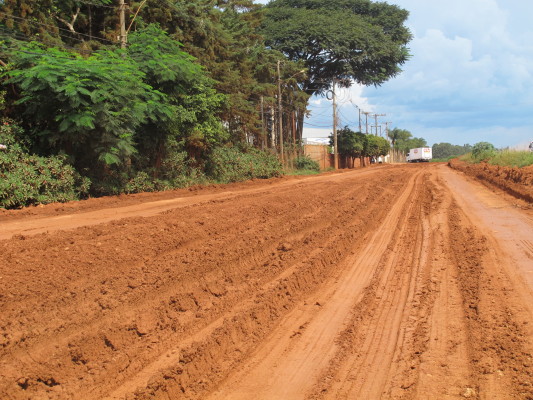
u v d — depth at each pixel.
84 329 4.98
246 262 8.00
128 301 5.69
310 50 50.97
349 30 51.09
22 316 4.99
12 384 3.95
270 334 5.41
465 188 21.00
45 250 7.26
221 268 7.40
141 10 23.77
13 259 6.63
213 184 23.67
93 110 14.59
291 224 11.24
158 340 5.00
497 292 6.26
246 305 6.14
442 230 10.97
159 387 4.05
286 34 50.19
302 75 49.03
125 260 7.06
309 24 50.19
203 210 12.47
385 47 52.44
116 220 10.18
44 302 5.34
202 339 5.06
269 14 53.69
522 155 30.42
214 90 23.67
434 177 29.95
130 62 17.86
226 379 4.33
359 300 6.52
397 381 4.16
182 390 4.11
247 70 36.97
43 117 14.80
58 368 4.27
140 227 9.34
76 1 21.94
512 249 8.56
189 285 6.54
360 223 12.07
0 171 13.12
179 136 22.64
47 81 13.75
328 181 27.52
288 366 4.57
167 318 5.53
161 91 19.97
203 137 23.38
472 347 4.69
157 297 6.01
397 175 33.16
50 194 14.18
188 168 23.55
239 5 41.94
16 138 14.50
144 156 19.98
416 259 8.55
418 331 5.23
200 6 27.52
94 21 24.42
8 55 15.41
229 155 28.55
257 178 30.50
